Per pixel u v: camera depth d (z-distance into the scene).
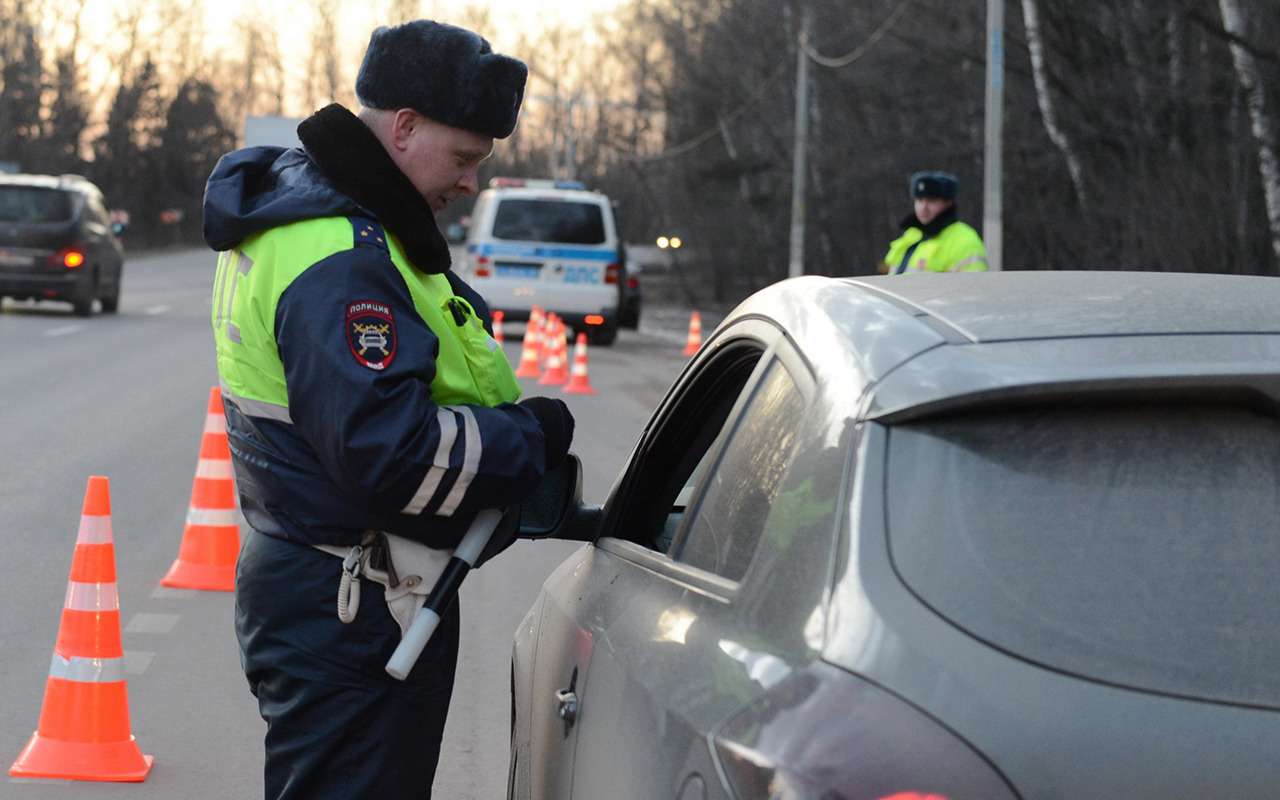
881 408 2.28
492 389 3.28
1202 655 2.01
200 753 5.63
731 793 2.08
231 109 118.12
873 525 2.17
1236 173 23.80
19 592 7.88
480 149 3.24
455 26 3.21
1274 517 2.14
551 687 3.37
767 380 2.81
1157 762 1.91
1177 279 2.82
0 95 86.44
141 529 9.64
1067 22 27.11
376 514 3.12
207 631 7.30
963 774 1.89
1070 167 27.78
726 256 52.75
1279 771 1.91
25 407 15.55
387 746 3.21
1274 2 21.28
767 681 2.15
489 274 26.92
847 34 37.47
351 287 3.00
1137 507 2.15
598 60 95.12
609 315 27.16
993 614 2.05
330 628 3.16
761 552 2.40
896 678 2.00
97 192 29.23
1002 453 2.20
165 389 17.41
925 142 33.66
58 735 5.39
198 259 79.81
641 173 63.75
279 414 3.12
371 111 3.21
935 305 2.59
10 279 26.89
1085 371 2.19
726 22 49.59
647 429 3.64
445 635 3.28
